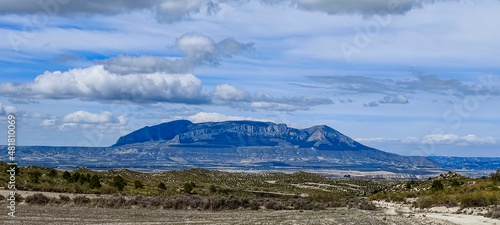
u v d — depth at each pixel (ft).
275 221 154.61
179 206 207.62
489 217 174.81
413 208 248.93
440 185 312.71
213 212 197.98
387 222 158.92
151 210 192.65
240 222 149.59
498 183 280.51
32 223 131.34
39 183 242.99
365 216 182.19
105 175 371.97
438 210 221.66
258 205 227.61
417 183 411.13
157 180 424.87
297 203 247.50
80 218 148.36
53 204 187.32
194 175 532.73
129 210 186.50
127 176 412.16
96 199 202.90
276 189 443.73
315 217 173.47
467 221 160.76
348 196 398.62
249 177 581.94
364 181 622.54
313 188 479.41
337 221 157.79
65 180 272.31
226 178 554.05
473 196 220.23
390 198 317.01
